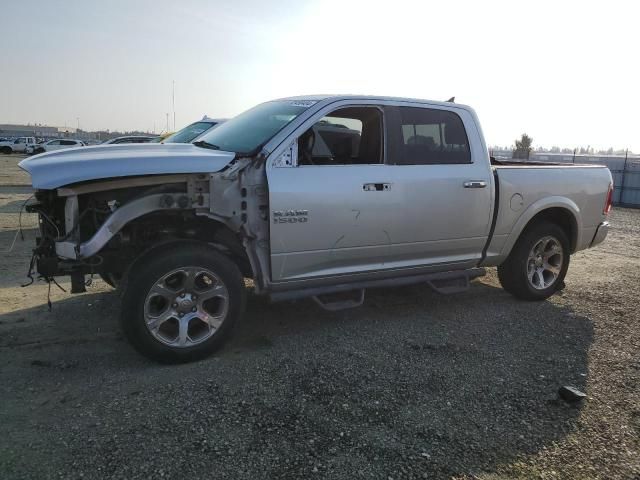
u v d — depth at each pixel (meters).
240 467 2.76
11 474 2.65
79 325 4.76
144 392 3.54
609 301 6.02
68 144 41.78
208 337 4.07
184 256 3.91
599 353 4.46
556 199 5.81
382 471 2.77
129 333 3.83
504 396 3.64
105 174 3.71
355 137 4.78
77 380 3.70
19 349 4.21
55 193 3.93
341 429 3.15
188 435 3.04
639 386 3.86
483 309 5.61
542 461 2.92
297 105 4.76
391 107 4.86
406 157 4.88
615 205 21.12
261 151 4.23
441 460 2.89
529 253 5.79
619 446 3.09
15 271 6.64
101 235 3.81
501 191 5.39
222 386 3.65
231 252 4.48
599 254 9.15
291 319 5.11
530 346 4.57
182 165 3.89
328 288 4.61
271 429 3.12
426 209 4.89
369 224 4.61
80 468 2.71
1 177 22.30
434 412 3.39
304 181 4.30
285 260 4.31
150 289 3.83
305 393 3.58
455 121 5.24
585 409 3.50
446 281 5.42
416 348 4.44
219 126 5.47
